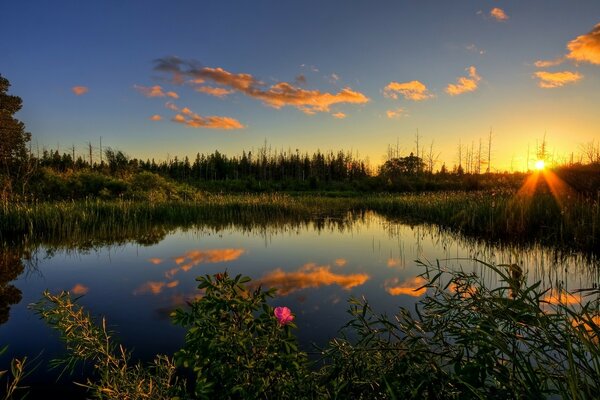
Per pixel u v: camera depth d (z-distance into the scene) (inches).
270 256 328.5
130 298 214.5
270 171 2389.3
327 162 2482.8
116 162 1339.8
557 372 63.5
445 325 73.6
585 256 294.8
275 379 77.8
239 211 733.9
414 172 1846.7
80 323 88.4
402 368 67.6
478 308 70.4
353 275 255.0
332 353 83.5
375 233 472.1
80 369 132.3
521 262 257.0
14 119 1040.8
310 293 211.6
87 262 311.6
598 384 53.0
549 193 522.3
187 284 243.1
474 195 692.1
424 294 203.5
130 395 79.7
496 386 64.7
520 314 65.7
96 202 645.3
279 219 656.4
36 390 118.5
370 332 80.4
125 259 322.0
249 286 228.2
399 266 280.5
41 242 413.7
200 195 918.4
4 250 369.1
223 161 2381.9
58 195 742.5
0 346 152.0
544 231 378.6
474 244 366.9
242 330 83.2
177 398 78.9
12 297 219.5
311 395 75.0
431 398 62.9
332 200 1049.5
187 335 79.9
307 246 378.6
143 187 830.5
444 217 551.8
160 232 493.7
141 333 163.0
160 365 92.9
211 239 432.5
